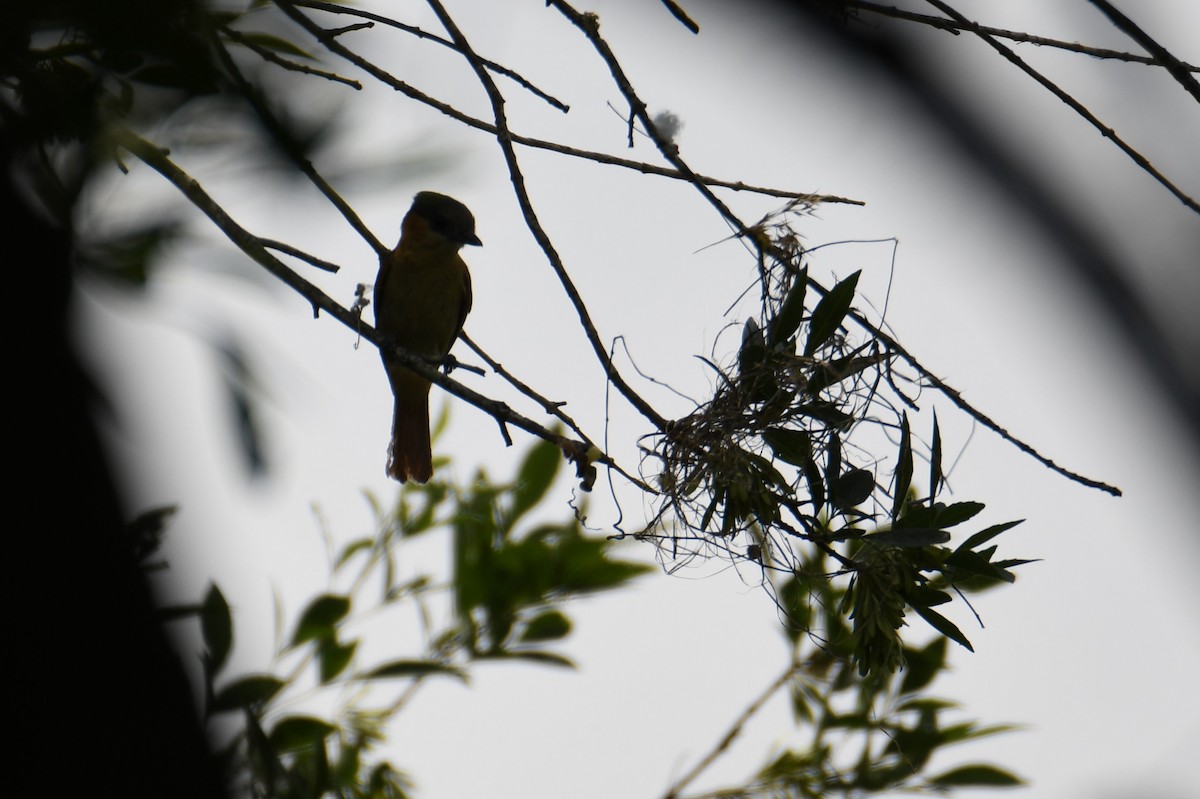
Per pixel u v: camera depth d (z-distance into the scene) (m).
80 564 3.61
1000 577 5.41
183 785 3.91
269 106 3.02
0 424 3.22
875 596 5.50
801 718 8.05
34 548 3.49
